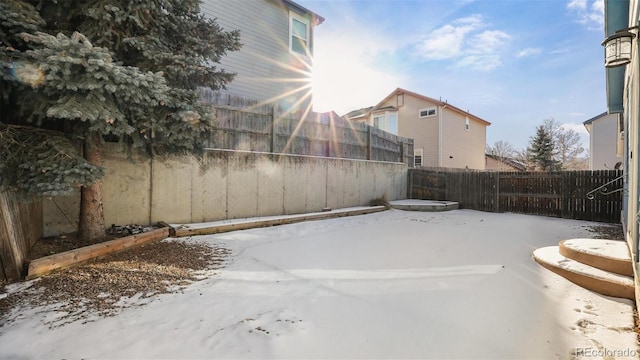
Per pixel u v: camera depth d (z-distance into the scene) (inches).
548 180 329.4
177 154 198.7
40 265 122.4
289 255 169.3
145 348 78.0
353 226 268.7
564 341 84.1
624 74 210.2
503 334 87.2
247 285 122.4
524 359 76.2
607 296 113.2
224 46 216.5
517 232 239.1
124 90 137.3
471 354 77.7
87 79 127.3
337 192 356.2
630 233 131.8
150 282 122.1
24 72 120.3
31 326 87.3
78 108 125.7
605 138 644.7
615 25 175.0
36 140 135.4
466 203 398.0
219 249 178.2
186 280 126.5
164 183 223.9
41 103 131.9
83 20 159.2
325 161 341.4
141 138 173.9
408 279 130.0
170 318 93.7
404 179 461.7
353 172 377.1
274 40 398.0
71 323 89.5
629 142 162.9
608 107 240.4
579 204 305.3
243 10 362.9
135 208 211.2
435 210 373.4
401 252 176.4
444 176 424.8
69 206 182.5
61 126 157.9
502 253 172.9
